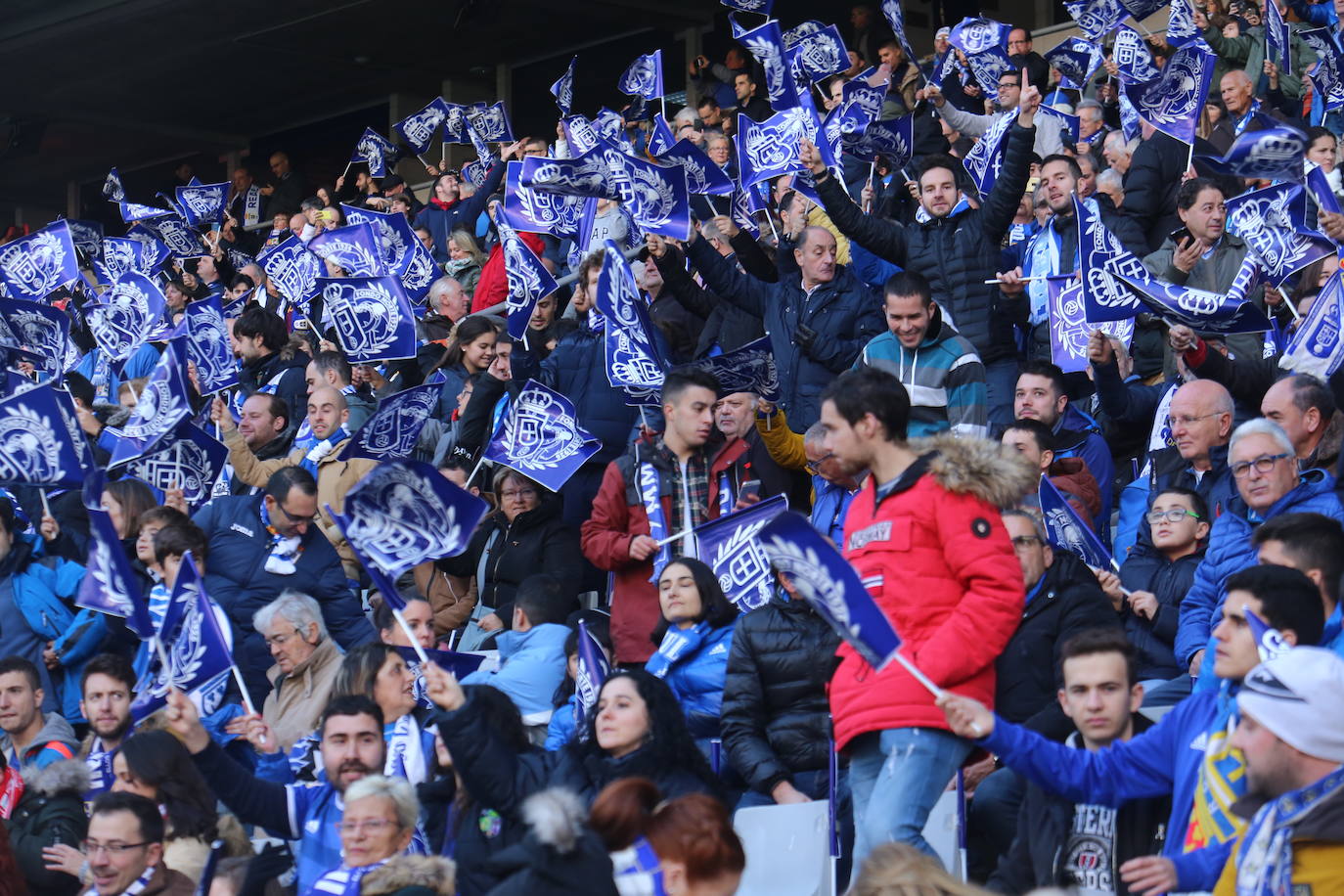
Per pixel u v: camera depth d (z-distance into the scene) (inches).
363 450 498.6
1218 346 501.4
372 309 573.6
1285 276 471.2
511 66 1352.1
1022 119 669.3
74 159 1578.5
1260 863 232.2
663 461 462.0
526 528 507.5
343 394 615.8
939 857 312.5
